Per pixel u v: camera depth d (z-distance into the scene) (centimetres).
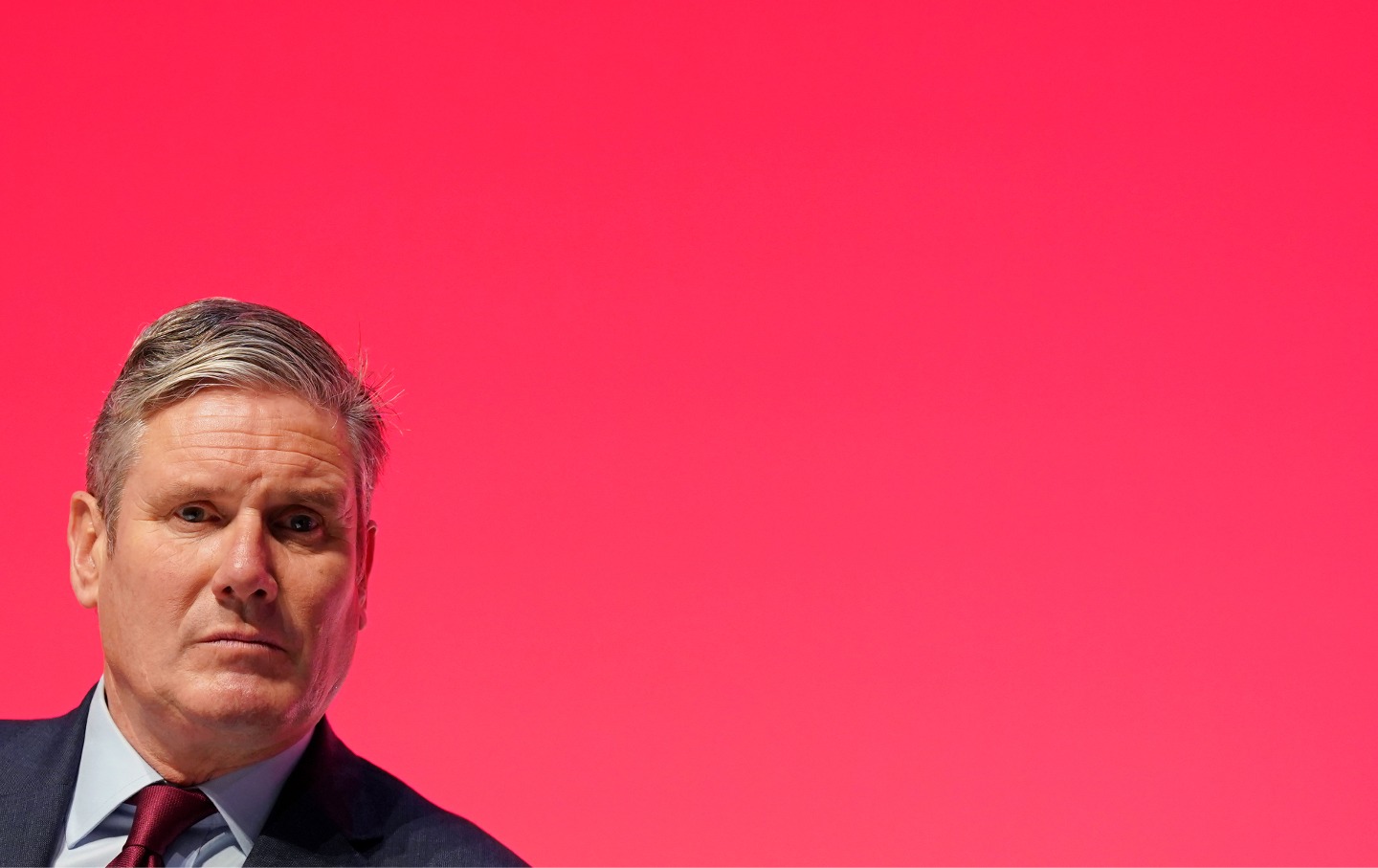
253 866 254
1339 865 478
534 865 465
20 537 470
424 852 271
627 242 508
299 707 250
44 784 262
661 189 511
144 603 244
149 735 255
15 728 278
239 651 242
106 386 486
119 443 253
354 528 261
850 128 516
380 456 275
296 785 267
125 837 258
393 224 505
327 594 251
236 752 254
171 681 242
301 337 259
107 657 258
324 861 260
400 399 490
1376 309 506
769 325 504
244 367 250
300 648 248
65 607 466
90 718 268
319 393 256
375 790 282
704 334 503
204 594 242
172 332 255
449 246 504
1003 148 516
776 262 509
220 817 258
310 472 250
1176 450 499
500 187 509
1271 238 510
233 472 244
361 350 283
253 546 242
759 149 516
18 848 254
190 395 249
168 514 246
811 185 513
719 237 509
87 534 266
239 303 262
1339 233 509
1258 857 479
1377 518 496
